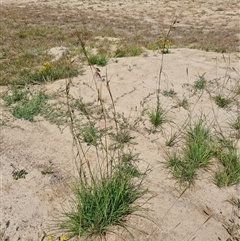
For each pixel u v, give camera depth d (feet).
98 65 25.09
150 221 9.55
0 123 15.47
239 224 9.57
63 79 21.77
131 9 90.12
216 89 19.77
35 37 44.16
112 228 9.29
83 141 13.92
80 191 10.16
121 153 12.87
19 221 9.59
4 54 32.37
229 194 10.77
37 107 16.83
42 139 14.15
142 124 15.37
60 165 12.25
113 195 9.41
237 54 30.37
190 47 37.63
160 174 11.68
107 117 15.97
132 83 20.74
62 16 71.92
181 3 103.55
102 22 65.31
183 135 14.25
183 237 9.07
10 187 11.02
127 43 40.37
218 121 15.70
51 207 10.16
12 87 20.11
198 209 10.09
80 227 8.71
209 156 12.26
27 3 97.91
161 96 18.69
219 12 84.53
